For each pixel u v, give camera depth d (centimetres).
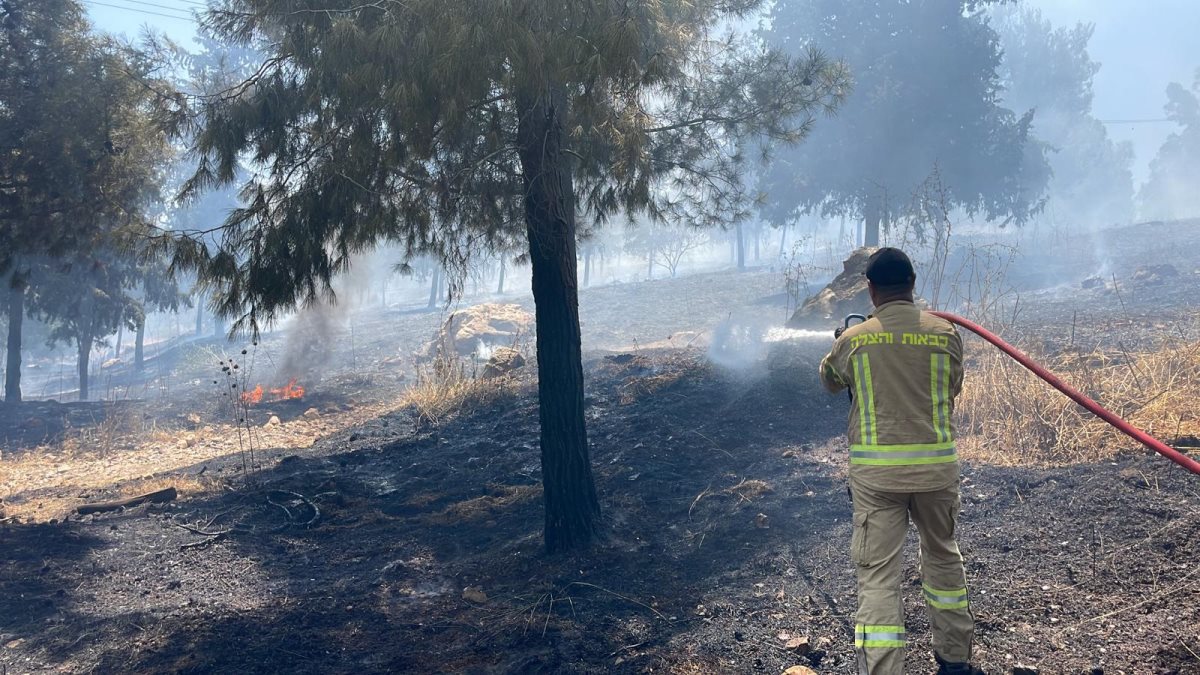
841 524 573
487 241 651
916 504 345
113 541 748
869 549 340
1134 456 584
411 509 809
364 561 659
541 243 591
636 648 438
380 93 526
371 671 439
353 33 509
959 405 754
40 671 479
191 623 527
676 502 683
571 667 421
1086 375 732
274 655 467
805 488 654
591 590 520
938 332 352
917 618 428
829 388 386
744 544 572
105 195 1138
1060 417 662
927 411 343
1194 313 1146
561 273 596
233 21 603
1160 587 418
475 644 462
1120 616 402
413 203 589
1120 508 505
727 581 516
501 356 1388
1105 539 475
